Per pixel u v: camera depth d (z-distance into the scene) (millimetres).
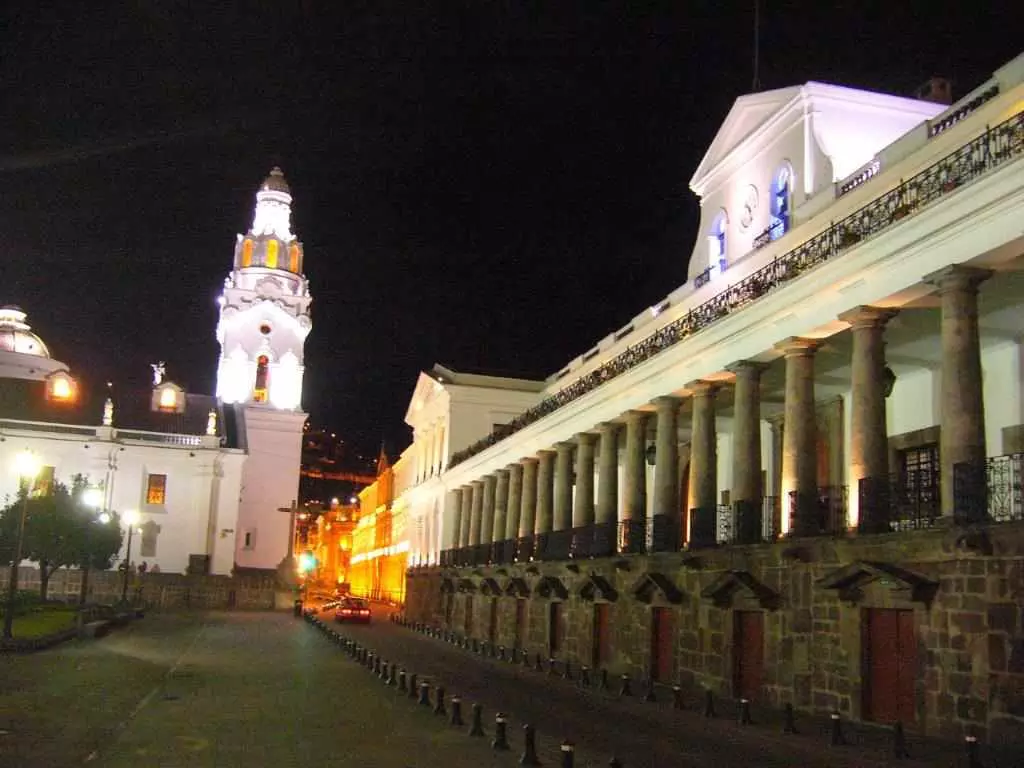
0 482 65062
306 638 38750
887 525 17875
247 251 84375
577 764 13859
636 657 26188
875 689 17094
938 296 18062
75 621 37719
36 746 13680
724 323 23562
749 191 28828
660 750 15344
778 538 20906
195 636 37688
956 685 14945
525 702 21609
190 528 67312
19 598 42938
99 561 49438
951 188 16938
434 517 60781
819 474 27797
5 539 45219
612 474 31766
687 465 34875
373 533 95250
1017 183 14984
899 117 25984
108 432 67375
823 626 18375
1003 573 14203
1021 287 17844
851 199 21922
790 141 26453
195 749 13945
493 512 47531
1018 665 13797
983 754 13734
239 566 73625
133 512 51375
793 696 19078
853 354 19359
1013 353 21109
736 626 21484
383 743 14859
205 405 76188
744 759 14508
